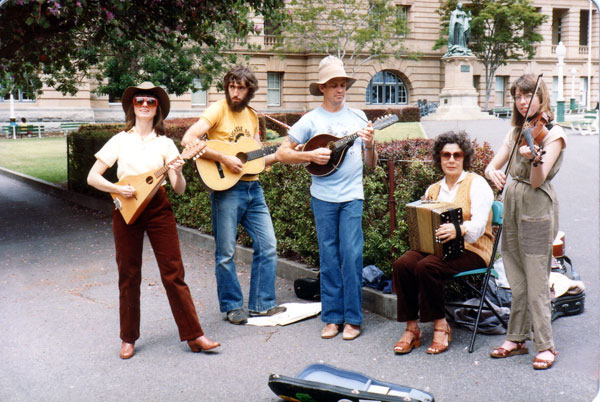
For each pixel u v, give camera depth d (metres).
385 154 5.54
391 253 5.43
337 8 37.81
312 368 3.77
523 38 41.62
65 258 7.49
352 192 4.70
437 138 4.58
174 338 4.79
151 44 17.80
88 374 4.16
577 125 25.16
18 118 32.25
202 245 7.84
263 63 39.12
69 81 17.31
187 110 37.09
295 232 6.40
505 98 46.12
